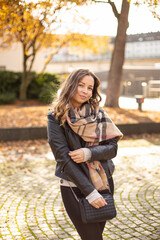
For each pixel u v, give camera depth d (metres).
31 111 14.67
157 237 3.39
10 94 21.09
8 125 10.84
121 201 4.57
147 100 27.92
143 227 3.65
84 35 15.31
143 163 7.03
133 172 6.24
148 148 8.83
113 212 1.96
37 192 4.99
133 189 5.14
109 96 15.36
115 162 7.12
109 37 19.22
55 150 2.01
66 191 2.09
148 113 13.95
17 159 7.40
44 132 10.13
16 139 9.89
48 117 2.09
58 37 15.37
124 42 14.66
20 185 5.36
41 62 29.33
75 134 2.03
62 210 4.23
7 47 17.95
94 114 2.08
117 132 2.09
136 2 7.30
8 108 17.31
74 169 1.95
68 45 17.41
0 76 21.55
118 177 5.88
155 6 7.36
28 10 9.11
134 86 37.22
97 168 2.04
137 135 11.02
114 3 13.48
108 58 49.50
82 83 2.05
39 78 21.30
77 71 2.07
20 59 29.12
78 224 2.03
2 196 4.77
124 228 3.63
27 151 8.39
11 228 3.63
